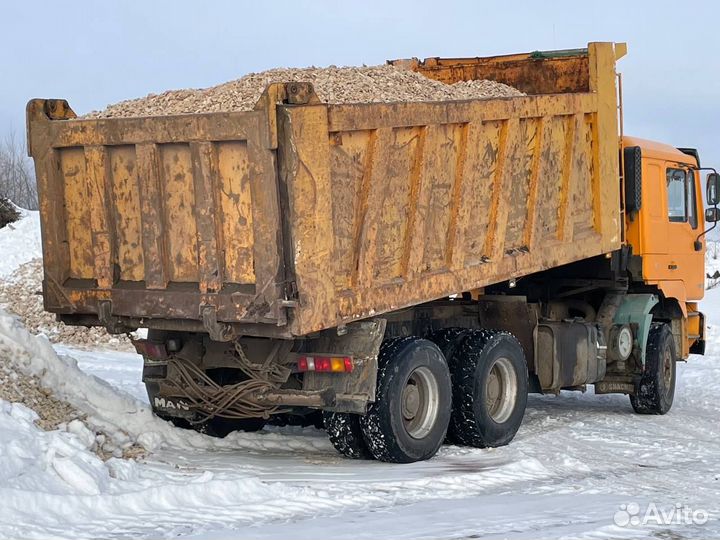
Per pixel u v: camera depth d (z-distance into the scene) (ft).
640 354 41.27
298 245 25.11
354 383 27.71
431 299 29.66
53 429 26.11
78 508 21.86
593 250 37.29
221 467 27.14
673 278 43.52
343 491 24.94
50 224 28.89
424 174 28.99
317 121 25.34
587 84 38.40
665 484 27.43
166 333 29.60
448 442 32.91
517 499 24.86
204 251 26.21
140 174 27.07
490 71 40.86
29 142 28.91
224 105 27.37
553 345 36.76
